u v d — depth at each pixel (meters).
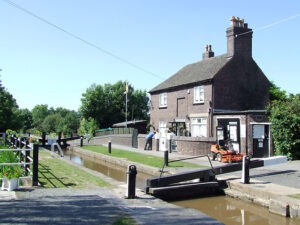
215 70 25.14
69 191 9.09
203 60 30.88
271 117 18.55
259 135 19.91
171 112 29.83
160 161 18.59
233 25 25.55
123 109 60.03
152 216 7.18
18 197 7.82
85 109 56.88
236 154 17.89
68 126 69.62
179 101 28.69
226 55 27.08
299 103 17.62
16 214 6.21
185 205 10.75
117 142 34.16
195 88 26.38
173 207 8.52
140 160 19.36
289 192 9.94
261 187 10.73
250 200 10.60
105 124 58.72
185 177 11.82
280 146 17.80
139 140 28.73
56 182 10.46
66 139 35.22
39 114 138.00
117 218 6.35
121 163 19.56
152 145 26.36
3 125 36.00
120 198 9.02
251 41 26.34
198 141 21.31
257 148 19.89
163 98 31.58
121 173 17.62
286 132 17.27
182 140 22.70
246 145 20.02
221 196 11.89
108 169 19.27
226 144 19.11
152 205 8.56
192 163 17.56
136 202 8.80
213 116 23.84
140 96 63.44
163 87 31.25
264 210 9.89
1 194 8.06
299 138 17.34
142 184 13.73
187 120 27.20
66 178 11.38
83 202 7.70
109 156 21.83
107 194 9.30
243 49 26.00
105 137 37.72
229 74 25.11
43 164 14.90
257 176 13.02
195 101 26.30
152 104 33.50
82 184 10.47
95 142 41.56
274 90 27.95
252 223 8.78
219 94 24.52
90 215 6.46
